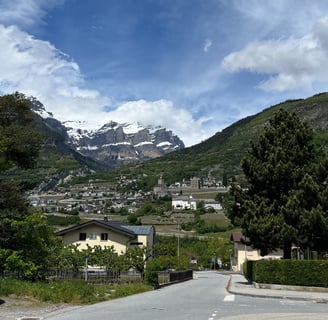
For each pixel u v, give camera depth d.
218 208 153.00
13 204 25.47
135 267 37.00
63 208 150.00
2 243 24.58
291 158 33.41
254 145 35.62
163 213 144.38
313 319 14.20
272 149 33.91
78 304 18.86
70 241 53.62
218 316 14.77
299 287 28.56
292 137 34.31
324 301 22.56
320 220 29.52
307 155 33.81
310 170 32.59
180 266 54.47
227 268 105.19
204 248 99.44
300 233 30.52
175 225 123.38
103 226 53.25
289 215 30.61
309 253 38.19
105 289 25.39
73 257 34.50
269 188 33.47
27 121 29.33
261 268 30.41
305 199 31.05
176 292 28.11
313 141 35.19
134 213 141.50
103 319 13.78
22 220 24.66
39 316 14.54
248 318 14.22
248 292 26.50
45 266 26.48
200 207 153.38
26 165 28.91
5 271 24.17
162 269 45.19
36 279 25.11
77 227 53.56
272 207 32.56
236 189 34.50
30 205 26.88
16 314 14.95
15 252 23.53
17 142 27.34
